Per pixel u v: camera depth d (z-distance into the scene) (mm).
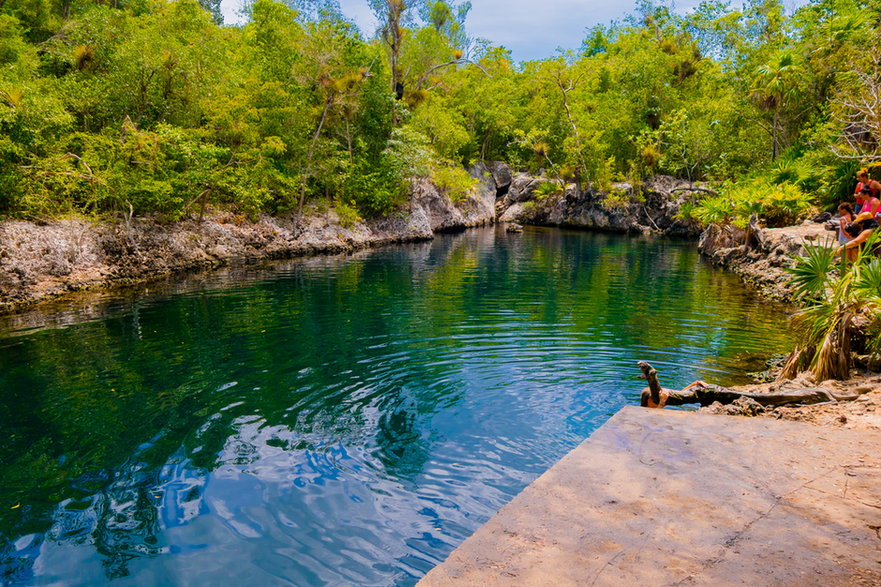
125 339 11562
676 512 3389
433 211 40625
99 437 7000
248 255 24625
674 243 33750
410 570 4512
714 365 9469
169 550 4801
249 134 26125
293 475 5992
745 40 43031
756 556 2920
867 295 7012
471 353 10289
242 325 12766
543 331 11977
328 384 8727
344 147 34531
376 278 19891
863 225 10555
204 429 7180
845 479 3764
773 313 13836
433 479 5852
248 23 36594
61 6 30234
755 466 3994
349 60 31859
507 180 53281
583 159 44531
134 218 21703
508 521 3336
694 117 45438
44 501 5590
